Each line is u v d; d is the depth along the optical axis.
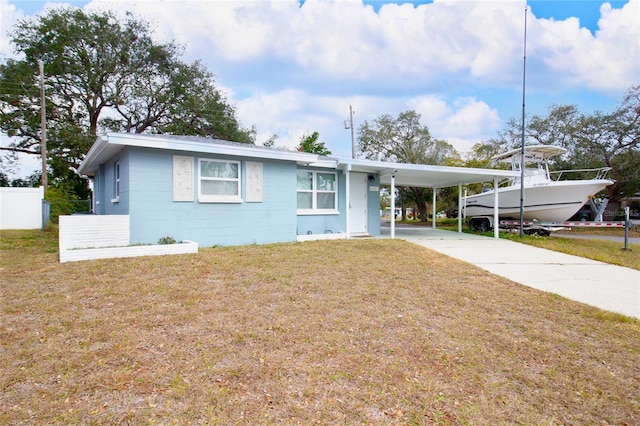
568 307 4.42
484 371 2.71
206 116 23.98
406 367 2.73
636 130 19.58
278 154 9.27
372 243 9.38
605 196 20.55
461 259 7.65
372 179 12.61
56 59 19.56
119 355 2.79
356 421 2.06
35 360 2.68
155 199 7.77
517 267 7.00
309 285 4.93
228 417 2.07
